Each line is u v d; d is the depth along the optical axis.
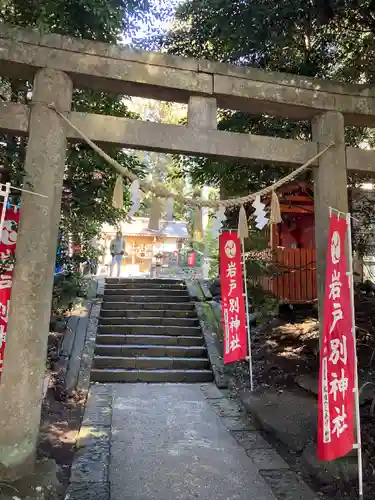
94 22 3.99
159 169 18.91
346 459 3.67
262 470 3.74
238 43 5.58
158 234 21.16
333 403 3.32
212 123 3.88
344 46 6.23
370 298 7.82
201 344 7.96
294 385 5.92
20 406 3.20
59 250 6.23
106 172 5.34
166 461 3.85
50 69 3.55
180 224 22.61
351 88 4.22
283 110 4.18
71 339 7.40
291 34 5.50
